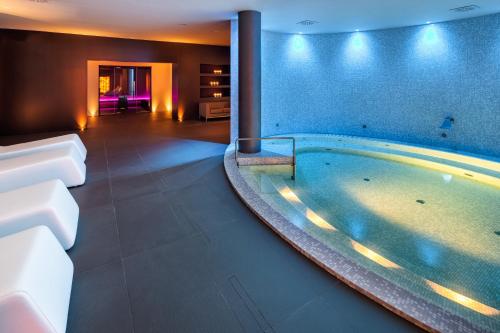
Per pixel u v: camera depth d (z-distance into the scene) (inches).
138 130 354.0
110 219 127.7
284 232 113.7
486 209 175.6
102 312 76.4
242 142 243.1
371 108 328.8
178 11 231.6
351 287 86.3
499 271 119.0
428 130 297.4
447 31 273.0
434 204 183.0
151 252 103.7
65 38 330.3
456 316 73.1
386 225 156.2
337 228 151.8
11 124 315.6
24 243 75.1
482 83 259.9
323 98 346.0
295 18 256.2
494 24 247.1
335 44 332.2
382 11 233.3
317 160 275.4
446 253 131.4
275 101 335.6
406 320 74.0
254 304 79.6
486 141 262.1
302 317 75.0
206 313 76.4
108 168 201.6
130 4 211.0
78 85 344.2
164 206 141.7
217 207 141.3
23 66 312.8
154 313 76.3
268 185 189.8
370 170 249.3
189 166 207.9
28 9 224.7
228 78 485.1
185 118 443.8
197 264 97.0
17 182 147.6
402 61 303.7
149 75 552.7
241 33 229.9
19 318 59.7
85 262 97.5
